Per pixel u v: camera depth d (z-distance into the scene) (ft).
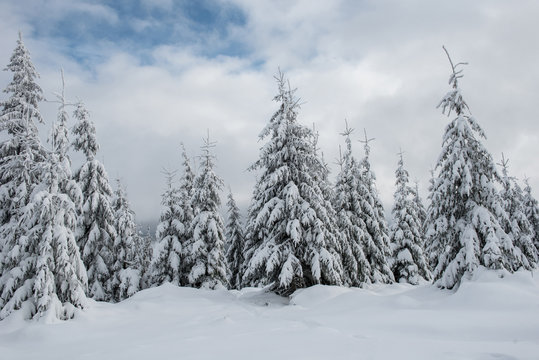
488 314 30.76
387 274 87.76
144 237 109.81
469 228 46.03
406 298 41.55
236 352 22.48
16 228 45.96
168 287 64.49
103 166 70.28
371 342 23.57
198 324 37.52
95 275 68.33
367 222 86.69
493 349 21.03
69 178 51.31
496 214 47.01
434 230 52.44
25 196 53.16
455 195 49.03
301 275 55.57
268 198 63.21
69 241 46.32
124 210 87.10
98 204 68.69
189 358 21.62
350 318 35.65
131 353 24.29
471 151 48.49
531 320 27.37
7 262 43.70
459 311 33.37
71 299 44.55
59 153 48.88
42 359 27.40
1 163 58.65
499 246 44.52
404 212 96.43
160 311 49.55
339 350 21.58
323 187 69.97
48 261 43.68
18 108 61.62
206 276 75.41
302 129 62.08
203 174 80.74
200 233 75.77
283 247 57.11
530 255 64.85
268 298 58.90
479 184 47.62
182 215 82.38
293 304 52.49
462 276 44.24
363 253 80.94
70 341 34.50
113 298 78.07
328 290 53.26
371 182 96.32
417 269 91.30
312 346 23.02
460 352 20.40
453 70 50.88
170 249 78.69
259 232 65.98
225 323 35.45
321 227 58.08
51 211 44.88
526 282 37.96
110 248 71.72
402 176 99.55
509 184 84.33
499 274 40.98
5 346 34.19
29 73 64.49
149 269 80.38
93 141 69.72
